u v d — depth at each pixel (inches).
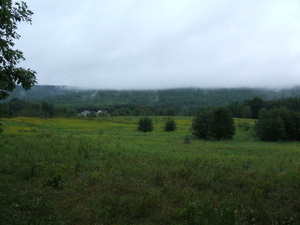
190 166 432.8
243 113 4052.7
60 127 1829.5
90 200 241.8
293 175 376.5
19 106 3336.6
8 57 265.9
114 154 549.0
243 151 804.6
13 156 423.5
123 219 199.9
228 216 199.6
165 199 249.6
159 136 1430.9
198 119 1395.2
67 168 363.3
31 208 209.8
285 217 215.0
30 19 280.5
